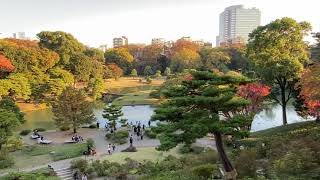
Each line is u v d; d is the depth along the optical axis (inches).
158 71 5689.0
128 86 4869.6
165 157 1472.7
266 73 1732.3
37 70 3408.0
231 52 5300.2
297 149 958.4
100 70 4589.1
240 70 3727.9
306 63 1740.9
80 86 4439.0
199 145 1665.8
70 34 4810.5
